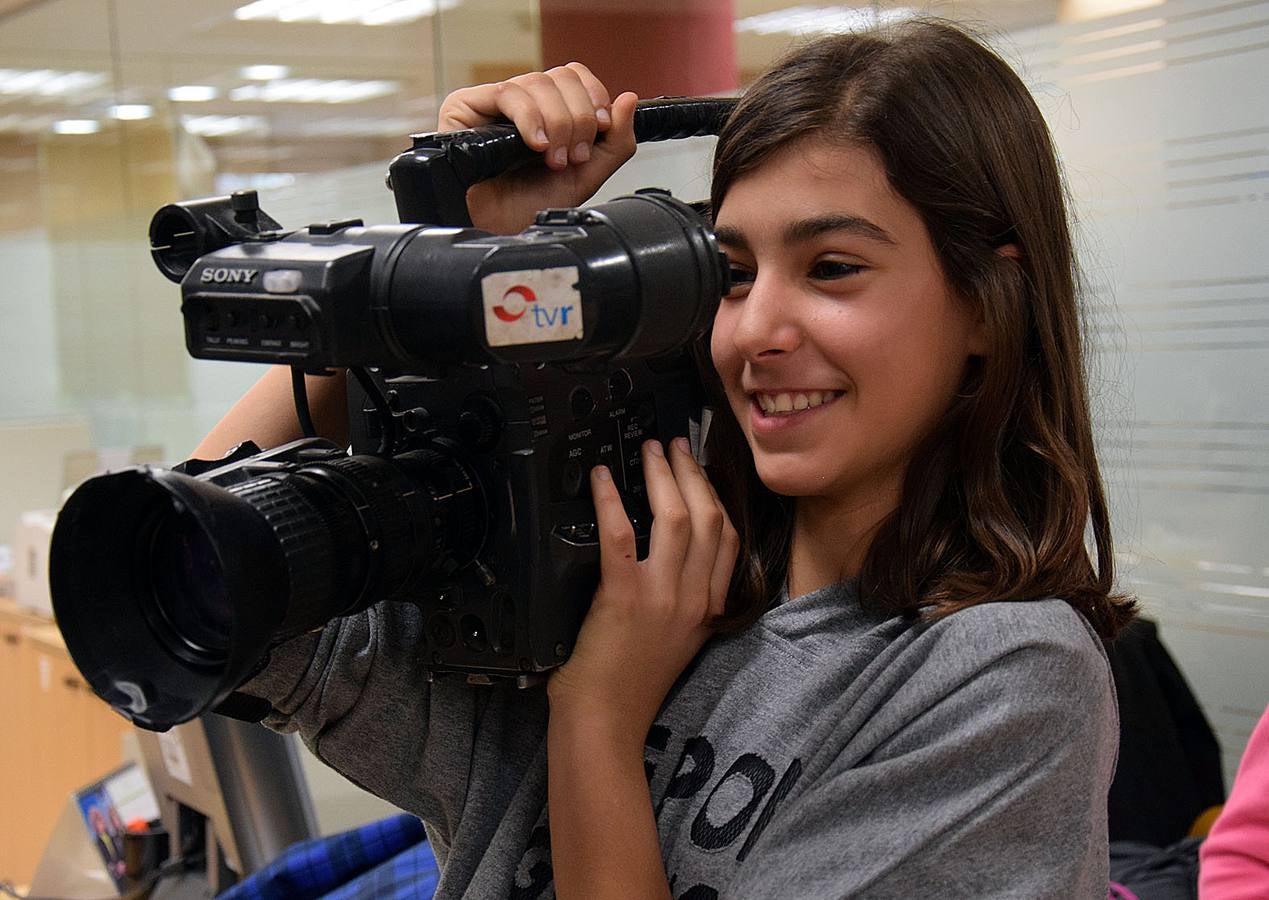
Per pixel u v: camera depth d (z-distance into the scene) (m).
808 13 2.34
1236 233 2.07
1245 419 2.11
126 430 5.03
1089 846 0.80
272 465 0.82
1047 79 2.25
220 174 4.30
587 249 0.78
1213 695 2.20
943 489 0.91
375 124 3.56
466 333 0.76
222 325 0.80
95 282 5.09
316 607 0.78
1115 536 2.26
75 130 5.00
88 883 1.91
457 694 0.99
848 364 0.86
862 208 0.85
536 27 2.89
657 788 0.94
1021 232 0.90
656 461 0.94
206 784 1.74
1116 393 2.21
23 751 3.42
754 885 0.82
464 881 0.97
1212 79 2.06
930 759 0.80
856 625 0.92
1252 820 1.19
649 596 0.91
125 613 0.79
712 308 0.85
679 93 2.57
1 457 4.40
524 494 0.86
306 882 1.50
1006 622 0.82
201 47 4.27
